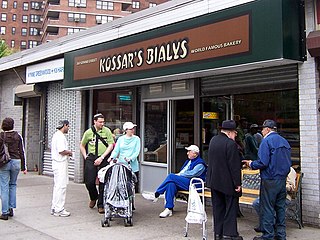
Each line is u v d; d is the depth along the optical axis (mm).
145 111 10375
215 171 5734
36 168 15430
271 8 6422
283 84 7039
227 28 7074
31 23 88312
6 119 7352
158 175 9852
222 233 5793
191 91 9008
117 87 10891
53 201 7574
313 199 6492
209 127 8539
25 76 15047
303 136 6656
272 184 5641
